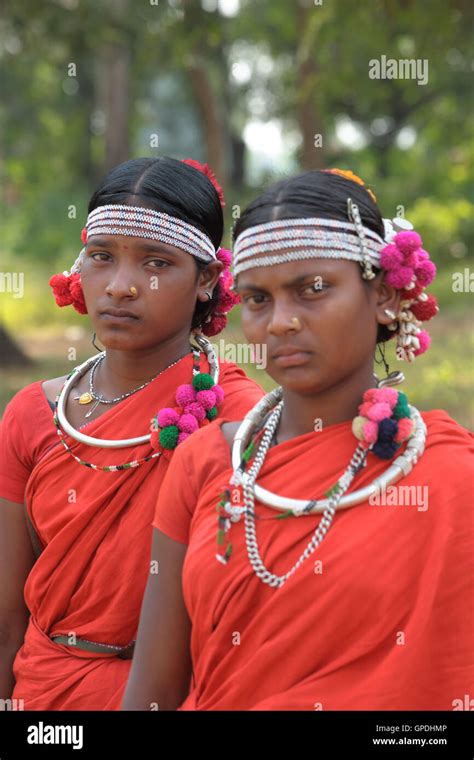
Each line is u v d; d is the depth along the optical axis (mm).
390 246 2016
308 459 2027
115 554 2631
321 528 1951
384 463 1996
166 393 2746
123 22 12141
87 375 2924
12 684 2859
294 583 1937
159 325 2645
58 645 2697
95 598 2645
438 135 24797
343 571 1919
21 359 12609
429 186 24281
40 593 2703
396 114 27172
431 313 2131
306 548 1961
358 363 2027
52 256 24422
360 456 1999
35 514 2764
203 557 2045
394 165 27703
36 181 31047
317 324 1949
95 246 2627
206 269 2768
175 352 2805
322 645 1935
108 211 2600
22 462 2844
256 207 2004
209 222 2715
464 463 1992
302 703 1933
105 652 2650
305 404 2088
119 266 2613
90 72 27812
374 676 1923
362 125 28891
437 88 22625
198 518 2107
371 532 1938
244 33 22891
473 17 9875
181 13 11898
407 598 1920
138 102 29516
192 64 13914
